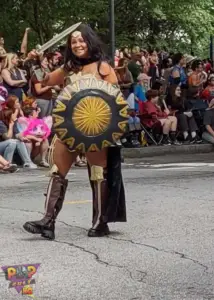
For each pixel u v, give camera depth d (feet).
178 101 59.57
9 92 47.70
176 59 63.77
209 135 60.34
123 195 23.57
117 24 81.76
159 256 20.92
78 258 20.75
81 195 32.96
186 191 33.42
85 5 72.18
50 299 17.16
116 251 21.52
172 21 87.04
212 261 20.39
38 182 38.45
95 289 17.88
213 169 43.70
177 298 17.20
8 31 72.79
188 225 25.26
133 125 55.36
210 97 61.98
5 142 44.34
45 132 45.42
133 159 53.42
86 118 21.90
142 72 61.46
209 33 88.74
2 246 22.36
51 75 23.17
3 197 32.91
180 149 57.98
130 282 18.45
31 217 27.43
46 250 21.74
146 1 79.97
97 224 23.50
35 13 72.54
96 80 22.16
